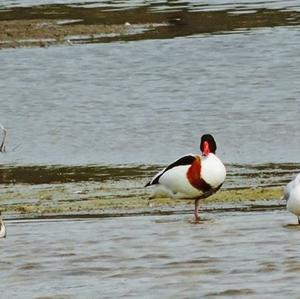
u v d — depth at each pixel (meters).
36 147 25.56
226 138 25.69
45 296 12.71
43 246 15.14
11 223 17.25
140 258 14.28
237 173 21.56
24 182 21.69
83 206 18.64
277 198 18.52
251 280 12.97
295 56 34.88
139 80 32.72
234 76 32.56
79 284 13.20
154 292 12.70
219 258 14.05
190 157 17.34
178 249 14.66
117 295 12.63
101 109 29.22
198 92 30.78
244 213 17.23
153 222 16.67
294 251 14.23
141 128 26.97
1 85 32.72
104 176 21.92
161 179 17.56
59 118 28.34
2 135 27.00
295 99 29.39
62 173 22.47
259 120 27.22
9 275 13.75
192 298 12.38
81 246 15.07
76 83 32.56
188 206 18.22
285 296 12.27
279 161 22.88
